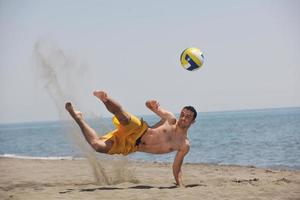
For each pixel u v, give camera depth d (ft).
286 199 22.40
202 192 24.26
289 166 46.29
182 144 26.94
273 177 33.17
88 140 25.11
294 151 63.72
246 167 41.16
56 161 49.83
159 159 60.64
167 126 26.81
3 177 34.37
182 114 26.48
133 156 65.51
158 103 26.96
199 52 27.30
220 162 55.83
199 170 38.88
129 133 25.45
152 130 26.48
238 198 22.62
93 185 29.01
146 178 32.50
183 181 31.12
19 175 35.63
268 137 99.19
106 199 22.72
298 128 133.49
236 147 77.56
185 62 27.25
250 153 65.67
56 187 28.07
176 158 27.25
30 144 120.67
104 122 40.60
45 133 247.29
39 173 36.88
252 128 160.76
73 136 40.32
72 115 25.03
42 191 25.93
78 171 37.68
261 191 24.40
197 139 110.22
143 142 26.30
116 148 25.61
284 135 102.94
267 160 54.85
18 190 26.73
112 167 35.50
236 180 30.94
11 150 95.81
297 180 29.43
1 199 23.36
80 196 23.65
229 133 133.39
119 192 24.71
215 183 29.30
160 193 24.17
